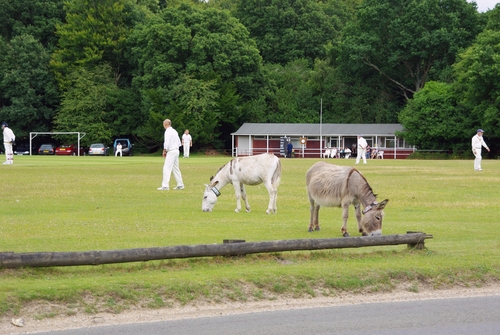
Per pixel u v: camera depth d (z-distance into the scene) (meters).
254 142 91.06
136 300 10.60
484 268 12.70
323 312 10.64
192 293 10.96
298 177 35.31
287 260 13.09
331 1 116.56
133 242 14.87
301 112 96.69
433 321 10.23
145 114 88.56
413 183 31.08
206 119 85.88
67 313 10.06
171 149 27.30
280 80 99.56
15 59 89.44
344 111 96.56
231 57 88.44
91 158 63.69
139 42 90.69
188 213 20.41
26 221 18.36
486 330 9.85
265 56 106.38
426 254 13.77
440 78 87.25
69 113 88.94
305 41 104.75
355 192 15.07
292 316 10.39
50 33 96.75
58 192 26.30
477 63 73.00
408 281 12.17
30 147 82.94
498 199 24.92
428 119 80.25
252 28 106.56
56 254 11.32
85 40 90.56
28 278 11.14
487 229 17.66
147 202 23.31
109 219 18.89
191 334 9.45
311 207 16.72
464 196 25.83
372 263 12.86
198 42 86.06
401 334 9.61
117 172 38.28
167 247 12.03
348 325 9.98
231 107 88.25
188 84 84.75
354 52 90.06
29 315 9.88
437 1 87.38
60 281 11.00
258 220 18.92
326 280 11.80
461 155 81.31
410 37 86.56
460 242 15.50
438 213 21.14
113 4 92.19
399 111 94.19
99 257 11.48
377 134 86.19
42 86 90.50
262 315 10.42
